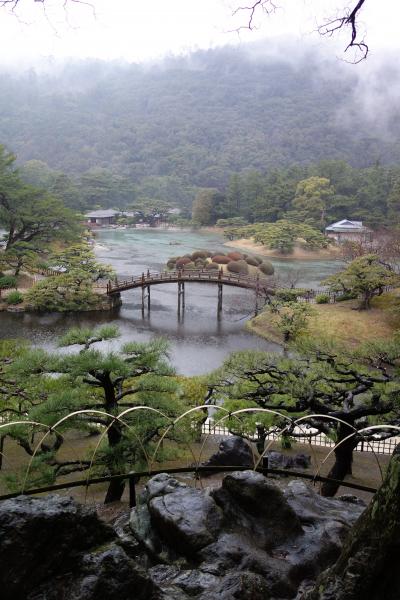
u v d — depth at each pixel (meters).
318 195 90.31
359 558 4.41
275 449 18.25
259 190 106.00
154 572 6.14
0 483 13.11
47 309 45.12
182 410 12.37
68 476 14.89
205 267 59.16
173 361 32.34
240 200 108.62
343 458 12.23
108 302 45.81
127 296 52.09
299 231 75.50
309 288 53.44
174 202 134.25
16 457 16.80
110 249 79.38
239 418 15.42
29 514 5.17
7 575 4.93
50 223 58.25
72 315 43.97
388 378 12.92
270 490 6.89
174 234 102.25
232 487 6.97
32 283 52.28
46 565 5.16
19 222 57.50
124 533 7.13
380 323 36.66
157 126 197.62
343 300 43.00
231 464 13.38
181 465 15.35
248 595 5.46
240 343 36.66
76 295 44.81
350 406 12.40
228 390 13.95
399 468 4.26
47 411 11.58
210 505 6.86
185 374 29.86
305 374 13.41
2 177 54.91
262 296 46.75
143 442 11.78
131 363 12.78
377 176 100.81
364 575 4.34
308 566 6.26
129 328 40.28
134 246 83.69
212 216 109.19
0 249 60.94
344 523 7.12
